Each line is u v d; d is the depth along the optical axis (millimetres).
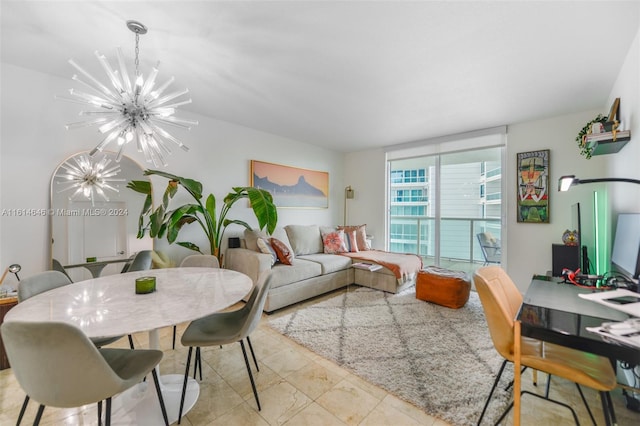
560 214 3262
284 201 4387
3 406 1540
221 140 3572
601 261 2684
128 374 1207
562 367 1165
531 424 1395
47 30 1753
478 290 1378
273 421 1433
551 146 3324
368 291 3664
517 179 3555
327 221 5176
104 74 2344
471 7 1530
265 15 1601
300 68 2215
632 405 1473
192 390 1660
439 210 4469
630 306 1262
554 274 2684
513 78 2367
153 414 1469
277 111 3217
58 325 933
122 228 2768
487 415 1460
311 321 2684
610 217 2553
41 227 2348
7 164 2205
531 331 1103
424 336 2359
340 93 2701
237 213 3770
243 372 1873
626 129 2033
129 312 1259
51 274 1775
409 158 4707
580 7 1518
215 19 1637
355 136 4293
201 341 1481
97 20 1653
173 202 3172
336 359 2014
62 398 1010
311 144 4828
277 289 2953
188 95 2764
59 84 2430
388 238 5043
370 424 1410
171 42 1872
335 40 1841
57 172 2406
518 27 1694
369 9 1547
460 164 4348
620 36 1773
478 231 4289
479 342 2254
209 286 1693
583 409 1498
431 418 1449
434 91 2639
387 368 1892
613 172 2529
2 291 2041
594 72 2252
